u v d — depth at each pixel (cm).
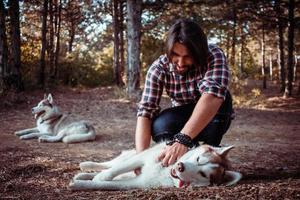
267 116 1276
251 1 1942
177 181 329
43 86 1750
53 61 2069
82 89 1927
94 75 2320
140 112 370
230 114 374
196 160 325
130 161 354
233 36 2411
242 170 441
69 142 698
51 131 748
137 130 370
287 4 1967
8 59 1430
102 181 339
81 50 2378
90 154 586
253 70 3378
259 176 397
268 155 580
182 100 364
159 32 2589
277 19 2166
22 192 345
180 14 2264
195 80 346
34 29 2419
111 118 1052
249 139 790
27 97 1347
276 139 805
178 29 288
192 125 295
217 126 367
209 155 329
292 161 530
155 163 343
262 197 278
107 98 1490
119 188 336
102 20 2656
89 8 2491
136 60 1449
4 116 1018
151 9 2038
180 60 296
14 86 1411
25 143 686
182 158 338
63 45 2786
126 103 1334
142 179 342
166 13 2327
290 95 2000
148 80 362
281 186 308
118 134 807
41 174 429
